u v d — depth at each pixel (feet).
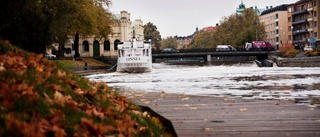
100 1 206.59
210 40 444.96
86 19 169.27
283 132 20.18
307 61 191.83
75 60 191.93
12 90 15.84
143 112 27.71
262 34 355.97
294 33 386.11
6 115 13.48
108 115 19.39
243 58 393.29
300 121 22.91
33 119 14.08
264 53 278.67
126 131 17.90
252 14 361.71
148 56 157.58
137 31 362.74
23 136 12.10
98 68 198.59
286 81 70.64
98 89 26.30
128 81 84.23
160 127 22.70
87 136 14.84
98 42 286.66
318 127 21.18
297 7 388.98
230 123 22.90
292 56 235.61
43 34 49.83
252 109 28.17
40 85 18.35
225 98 36.14
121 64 157.17
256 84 63.16
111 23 219.00
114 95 28.27
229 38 358.02
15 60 22.57
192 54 285.64
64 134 13.82
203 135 19.92
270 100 33.96
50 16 56.08
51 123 14.48
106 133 16.21
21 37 43.52
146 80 86.99
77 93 20.98
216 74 113.91
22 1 39.99
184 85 64.44
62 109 16.53
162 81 80.74
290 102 31.89
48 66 25.54
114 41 286.87
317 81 69.36
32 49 48.11
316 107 28.53
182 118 24.85
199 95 40.96
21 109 14.58
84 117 16.75
